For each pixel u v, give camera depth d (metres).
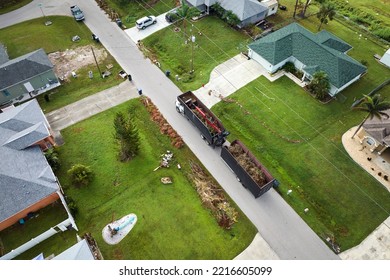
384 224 35.44
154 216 35.34
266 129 43.78
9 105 46.59
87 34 57.66
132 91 48.31
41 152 37.97
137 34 57.62
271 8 61.19
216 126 41.78
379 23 62.03
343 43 52.75
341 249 33.47
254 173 36.41
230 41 56.12
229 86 49.03
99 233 34.03
